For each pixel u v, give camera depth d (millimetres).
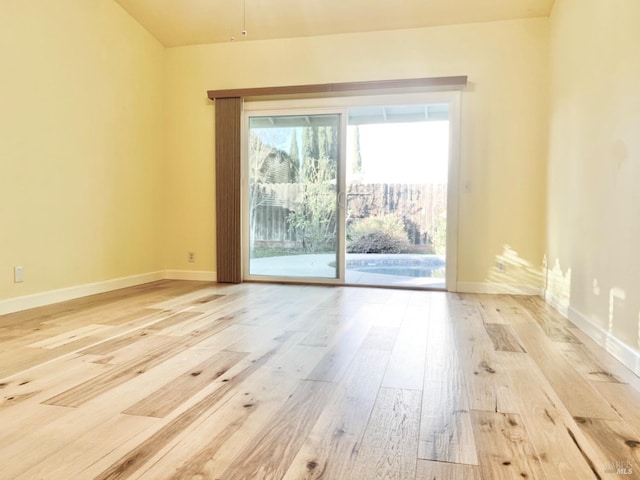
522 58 4172
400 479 1155
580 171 3014
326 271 4801
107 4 4148
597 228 2645
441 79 4227
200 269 5023
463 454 1286
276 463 1230
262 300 3816
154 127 4887
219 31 4680
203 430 1430
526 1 3957
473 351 2355
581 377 1963
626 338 2180
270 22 4492
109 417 1523
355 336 2645
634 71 2162
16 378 1896
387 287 4555
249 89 4719
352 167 7203
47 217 3545
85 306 3486
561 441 1369
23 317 3082
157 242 4984
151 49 4797
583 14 3025
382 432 1421
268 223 4953
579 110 3082
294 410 1591
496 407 1627
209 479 1149
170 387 1805
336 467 1212
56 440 1360
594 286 2668
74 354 2238
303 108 4734
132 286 4551
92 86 3990
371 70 4508
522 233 4211
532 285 4191
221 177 4848
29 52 3348
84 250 3939
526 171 4188
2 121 3145
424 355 2277
